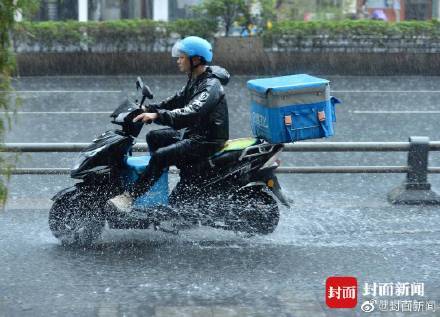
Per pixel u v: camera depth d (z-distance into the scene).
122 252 15.42
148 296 13.12
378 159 26.23
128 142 15.30
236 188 15.76
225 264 14.76
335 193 21.31
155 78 46.72
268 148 15.67
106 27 47.56
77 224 15.69
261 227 16.12
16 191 21.31
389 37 48.88
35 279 13.94
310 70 48.78
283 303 12.83
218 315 12.27
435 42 49.22
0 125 11.80
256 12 49.00
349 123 33.16
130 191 15.31
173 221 15.80
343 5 54.62
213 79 15.24
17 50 46.94
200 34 48.38
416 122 33.66
